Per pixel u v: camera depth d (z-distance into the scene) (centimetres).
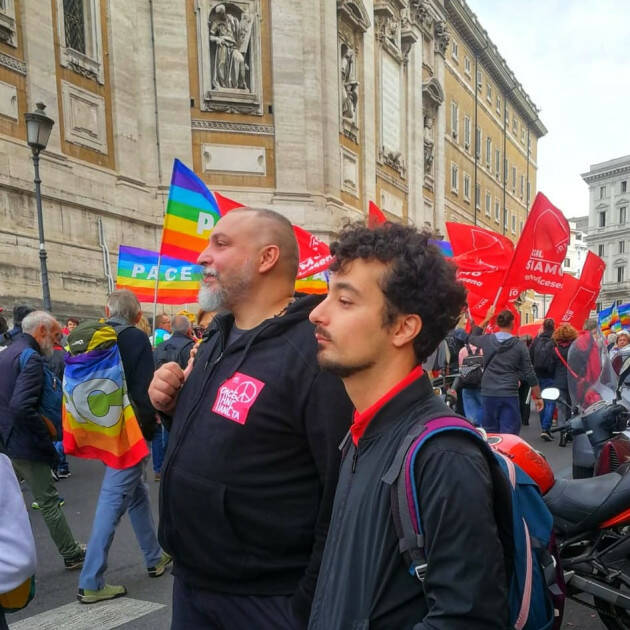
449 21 3262
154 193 1700
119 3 1602
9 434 371
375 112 2336
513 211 4709
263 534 163
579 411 395
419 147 2703
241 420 164
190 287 593
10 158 1254
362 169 2191
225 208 688
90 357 338
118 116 1589
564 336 807
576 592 287
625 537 268
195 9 1759
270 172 1852
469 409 684
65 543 384
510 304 664
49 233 1341
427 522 101
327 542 123
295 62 1856
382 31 2356
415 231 122
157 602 339
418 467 105
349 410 158
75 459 722
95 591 340
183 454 173
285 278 191
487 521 100
